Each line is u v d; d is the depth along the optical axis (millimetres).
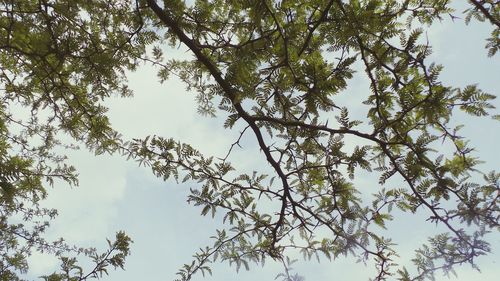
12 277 5520
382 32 3539
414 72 3459
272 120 3838
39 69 4527
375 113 3707
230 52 4332
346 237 4031
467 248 3367
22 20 4188
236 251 4766
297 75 3170
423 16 3775
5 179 3867
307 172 4285
